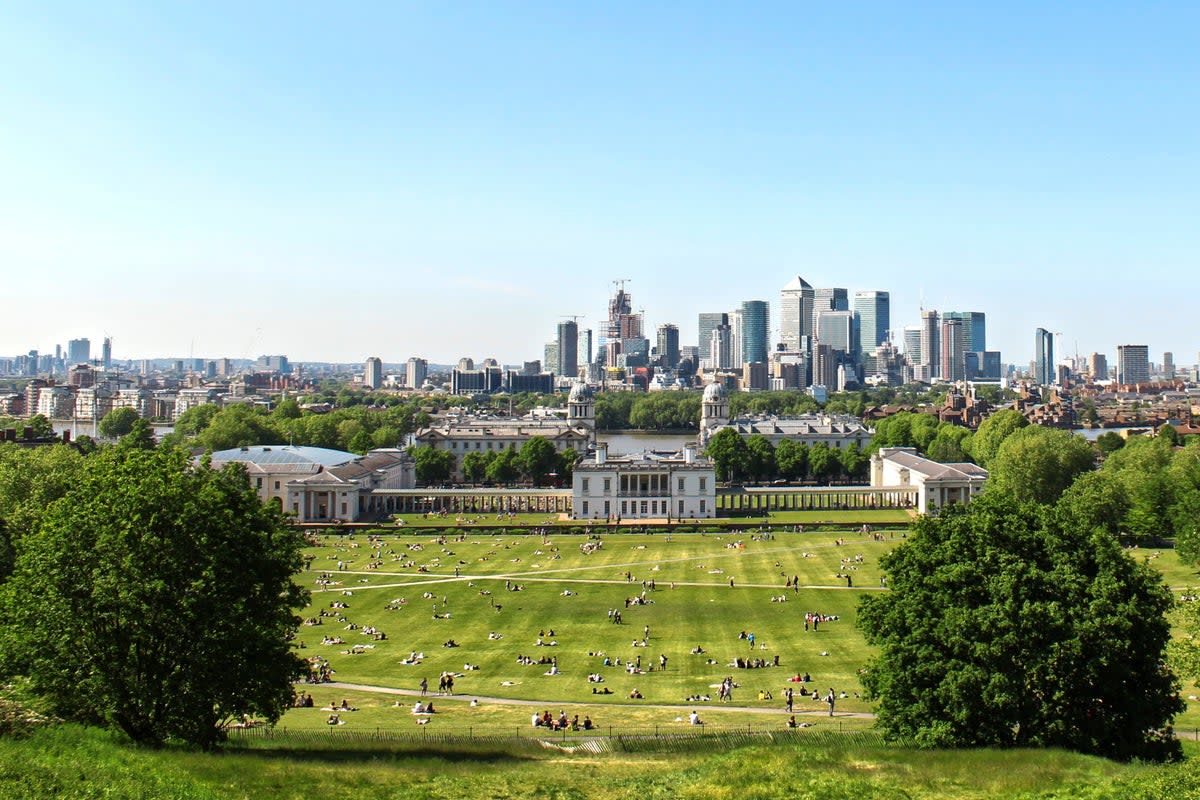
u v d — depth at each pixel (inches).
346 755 3971.5
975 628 3983.8
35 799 3004.4
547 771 3804.1
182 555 3900.1
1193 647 4266.7
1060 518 4411.9
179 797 3159.5
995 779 3479.3
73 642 3794.3
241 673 3890.3
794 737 4414.4
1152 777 3388.3
